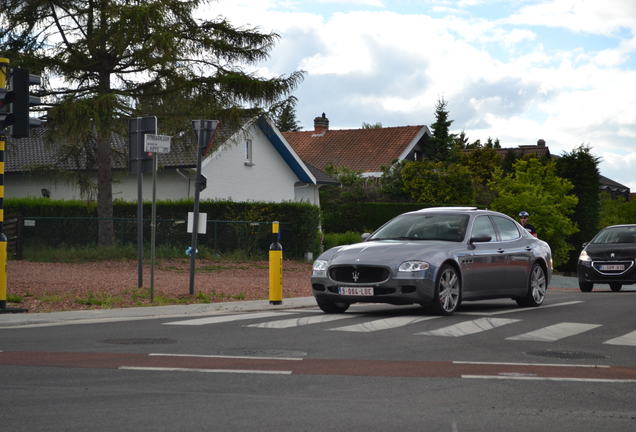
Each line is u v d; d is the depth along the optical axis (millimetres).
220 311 14602
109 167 28250
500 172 46031
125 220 28328
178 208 31750
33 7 25828
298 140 63219
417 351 9695
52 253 25984
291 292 18812
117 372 8031
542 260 16062
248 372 8078
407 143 59000
